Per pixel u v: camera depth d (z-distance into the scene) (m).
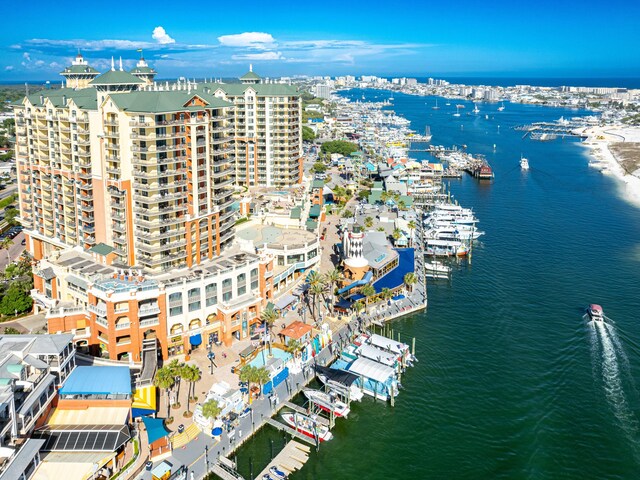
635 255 194.00
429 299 157.62
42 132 146.12
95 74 178.75
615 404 109.25
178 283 115.62
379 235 182.12
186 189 126.69
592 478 90.31
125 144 120.25
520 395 111.81
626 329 138.62
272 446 95.19
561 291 162.62
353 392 109.88
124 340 111.44
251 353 117.00
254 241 157.75
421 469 91.88
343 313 141.75
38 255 160.00
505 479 89.81
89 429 83.75
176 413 98.94
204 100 128.88
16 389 81.00
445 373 119.31
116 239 127.94
